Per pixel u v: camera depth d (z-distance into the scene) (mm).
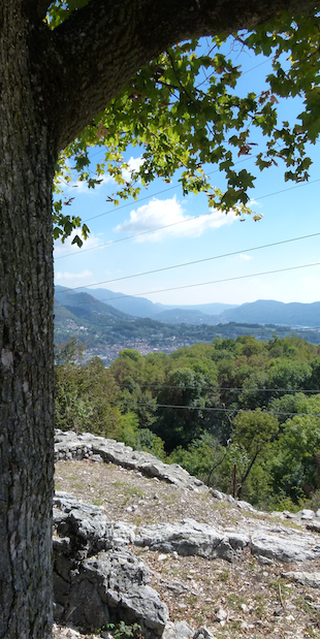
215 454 28672
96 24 1744
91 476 8562
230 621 4508
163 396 50750
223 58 3162
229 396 53219
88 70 1734
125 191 5781
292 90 2941
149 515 6965
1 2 1365
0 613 1592
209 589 5109
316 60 2812
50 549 1800
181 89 3129
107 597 4215
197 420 48031
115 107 3529
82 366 21016
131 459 9742
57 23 2848
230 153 3404
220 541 6062
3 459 1541
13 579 1605
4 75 1432
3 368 1526
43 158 1621
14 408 1562
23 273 1568
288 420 33219
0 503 1544
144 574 4703
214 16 1988
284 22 2566
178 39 2111
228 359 65875
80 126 1975
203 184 5504
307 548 6430
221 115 3293
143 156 5180
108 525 5012
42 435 1693
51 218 1728
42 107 1569
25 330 1588
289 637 4273
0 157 1471
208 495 8750
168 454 45938
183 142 3650
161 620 4051
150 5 1867
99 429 20531
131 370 59875
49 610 1807
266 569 5727
